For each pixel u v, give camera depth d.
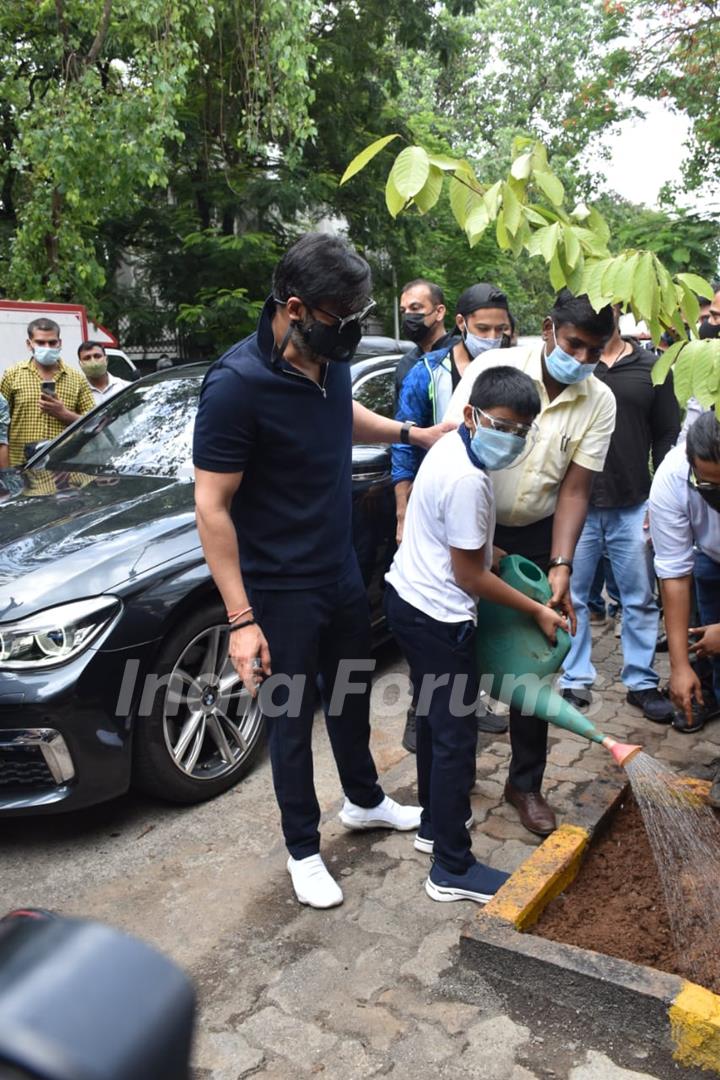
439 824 2.81
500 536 3.17
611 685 4.62
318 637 2.81
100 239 14.91
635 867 2.87
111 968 0.46
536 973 2.35
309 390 2.61
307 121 12.48
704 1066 2.14
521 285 24.83
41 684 3.01
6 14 11.85
